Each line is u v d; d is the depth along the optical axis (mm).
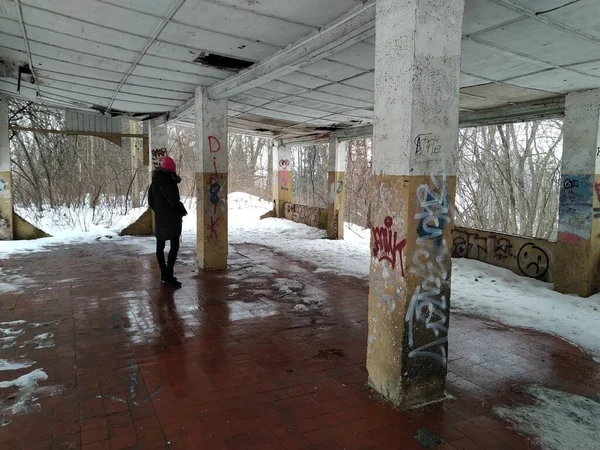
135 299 5867
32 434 2824
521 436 2910
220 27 4625
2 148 9992
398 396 3232
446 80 3143
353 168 20031
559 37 4195
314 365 3965
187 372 3768
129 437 2811
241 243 10953
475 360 4176
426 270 3199
